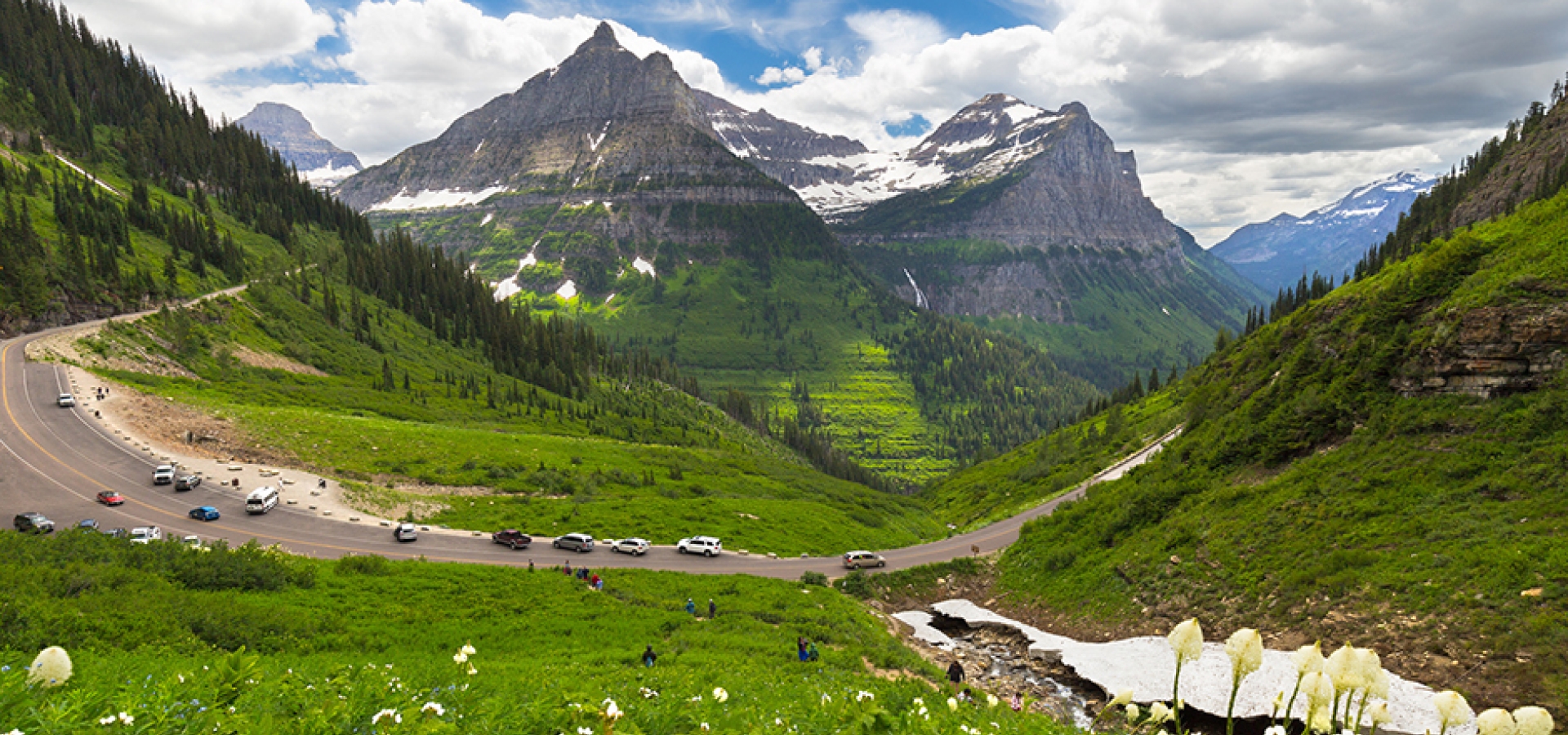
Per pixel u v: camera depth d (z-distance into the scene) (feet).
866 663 135.95
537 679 68.49
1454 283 200.95
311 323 617.62
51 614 85.20
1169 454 265.95
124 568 120.06
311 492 260.83
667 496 362.74
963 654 177.37
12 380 316.60
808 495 440.04
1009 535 309.01
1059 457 495.00
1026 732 50.14
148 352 416.67
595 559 241.14
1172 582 178.70
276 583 144.56
